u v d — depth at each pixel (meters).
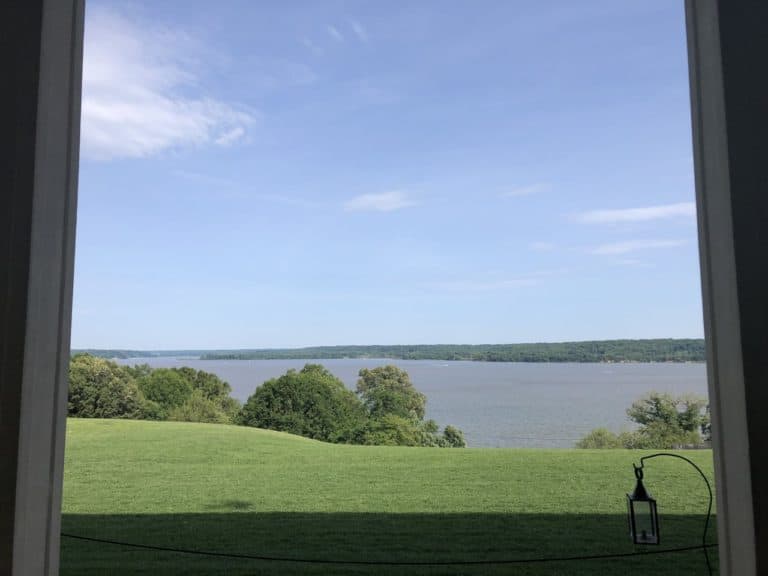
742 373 1.01
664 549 2.19
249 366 2.96
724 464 1.06
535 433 2.69
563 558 2.24
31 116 1.13
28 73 1.14
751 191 1.03
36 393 1.13
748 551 0.99
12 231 1.11
